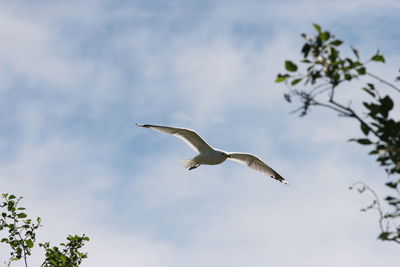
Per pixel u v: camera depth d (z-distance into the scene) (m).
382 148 7.04
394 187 6.92
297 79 7.34
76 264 14.19
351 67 7.18
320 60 7.31
